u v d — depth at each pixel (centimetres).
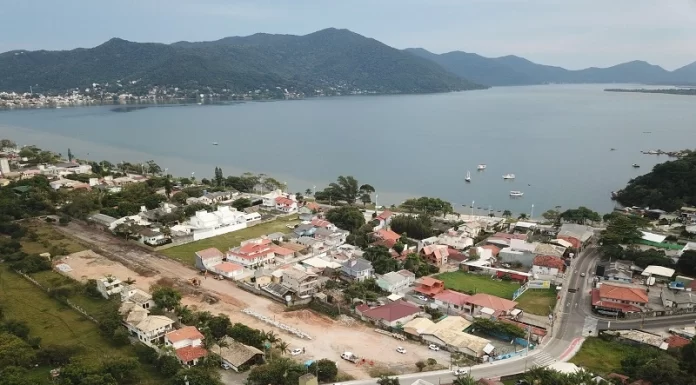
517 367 9062
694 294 11725
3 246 15112
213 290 13125
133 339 10275
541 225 18912
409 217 18612
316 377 8275
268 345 9788
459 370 8906
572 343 10019
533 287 13138
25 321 10875
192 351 9394
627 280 13162
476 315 11438
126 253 15825
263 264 14862
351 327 11088
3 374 8131
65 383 7956
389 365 9331
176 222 19075
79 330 10638
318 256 15438
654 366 8012
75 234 17625
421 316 11438
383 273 14012
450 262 15462
